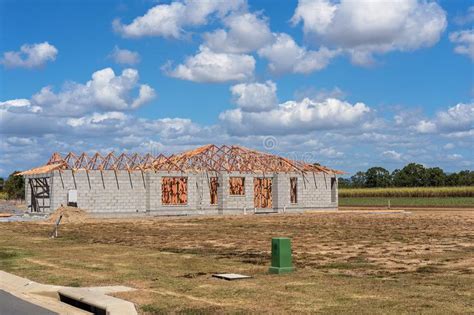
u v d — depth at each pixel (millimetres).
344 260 21969
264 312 12117
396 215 57938
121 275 18078
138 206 60844
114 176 59750
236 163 67438
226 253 24984
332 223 46500
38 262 21875
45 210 59906
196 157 66062
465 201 92625
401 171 154000
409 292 14109
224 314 12023
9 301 14617
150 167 62281
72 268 19969
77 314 12961
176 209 62844
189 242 30719
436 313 11656
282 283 15852
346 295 13812
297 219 53219
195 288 15352
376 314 11672
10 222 51312
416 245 27438
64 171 57500
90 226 45594
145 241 31609
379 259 22141
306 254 24141
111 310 12609
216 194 66938
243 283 16031
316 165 72188
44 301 14695
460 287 14914
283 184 68750
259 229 40406
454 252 24266
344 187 149875
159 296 14172
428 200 98500
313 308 12422
